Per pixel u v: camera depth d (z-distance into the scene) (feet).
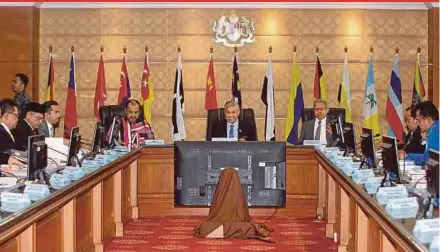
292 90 35.81
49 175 17.25
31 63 36.11
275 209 27.55
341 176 19.07
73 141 19.43
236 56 35.91
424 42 36.47
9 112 21.97
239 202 23.71
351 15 36.58
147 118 35.78
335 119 27.99
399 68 36.55
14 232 11.64
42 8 36.76
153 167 27.89
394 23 36.50
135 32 36.88
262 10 36.60
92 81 37.04
